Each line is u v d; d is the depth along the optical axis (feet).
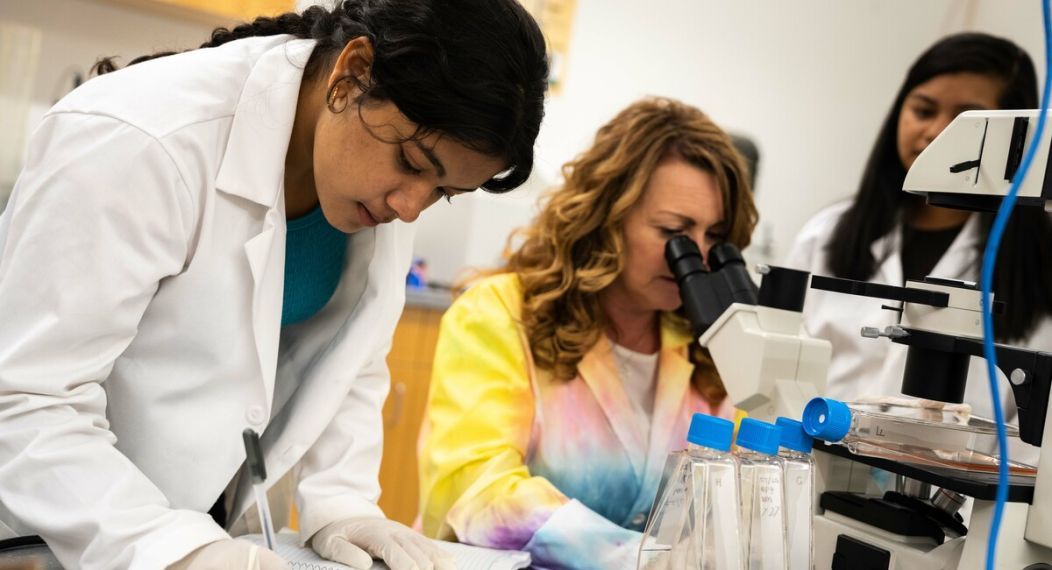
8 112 11.36
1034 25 12.75
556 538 4.64
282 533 4.50
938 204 3.95
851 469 4.18
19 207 3.43
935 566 3.62
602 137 5.96
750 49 14.51
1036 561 3.52
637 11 14.02
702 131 5.81
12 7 11.39
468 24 3.30
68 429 3.37
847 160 14.78
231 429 3.96
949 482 3.46
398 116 3.37
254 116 3.83
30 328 3.34
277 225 3.96
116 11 11.91
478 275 6.50
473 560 4.20
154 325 3.81
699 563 3.21
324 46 3.93
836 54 14.69
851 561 3.86
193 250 3.79
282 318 4.60
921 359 3.87
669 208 5.66
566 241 5.81
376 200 3.62
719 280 5.02
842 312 8.27
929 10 14.25
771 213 14.76
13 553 3.63
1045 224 7.61
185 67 3.81
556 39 13.69
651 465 5.83
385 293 4.66
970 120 3.69
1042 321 7.70
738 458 3.38
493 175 3.64
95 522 3.28
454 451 5.36
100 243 3.35
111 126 3.44
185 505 3.96
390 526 4.09
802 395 4.25
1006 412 6.56
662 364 6.04
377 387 4.93
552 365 5.79
